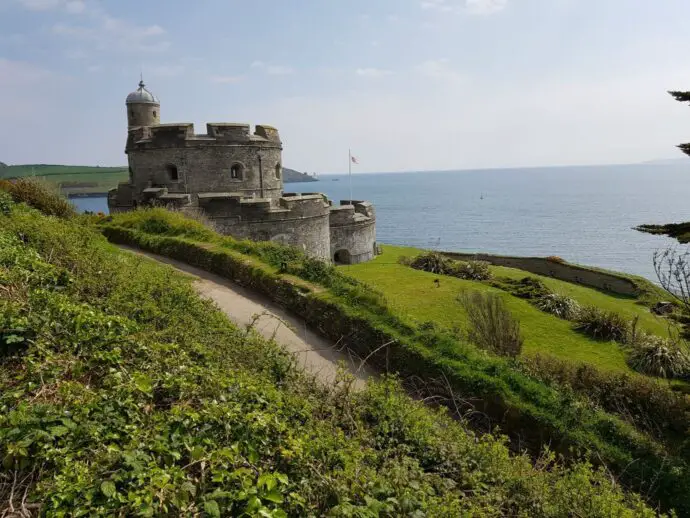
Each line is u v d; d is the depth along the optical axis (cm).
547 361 1214
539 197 18750
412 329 1131
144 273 1227
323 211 3047
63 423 503
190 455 495
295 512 461
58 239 1231
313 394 790
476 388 949
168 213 2292
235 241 1856
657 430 955
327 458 556
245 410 604
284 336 1205
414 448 692
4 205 1575
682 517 694
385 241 8300
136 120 3525
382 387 843
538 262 3522
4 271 868
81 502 409
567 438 824
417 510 503
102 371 649
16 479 448
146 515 394
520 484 644
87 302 896
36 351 652
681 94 958
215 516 412
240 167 3084
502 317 1347
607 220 10675
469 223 10869
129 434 510
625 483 751
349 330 1180
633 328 1692
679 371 1409
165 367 690
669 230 1004
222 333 938
